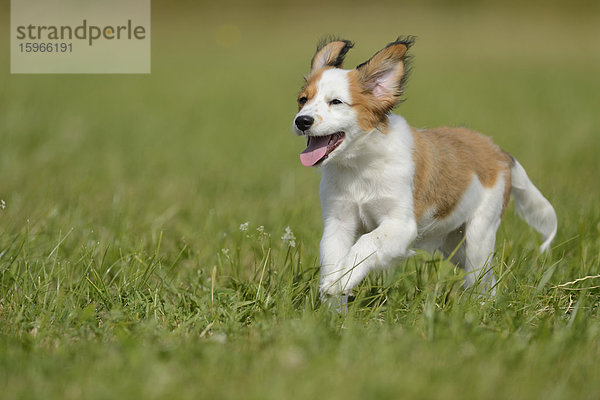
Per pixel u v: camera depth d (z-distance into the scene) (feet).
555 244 31.96
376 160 26.53
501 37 209.26
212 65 146.51
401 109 86.74
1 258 28.35
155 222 35.96
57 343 21.88
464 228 30.12
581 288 26.45
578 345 21.29
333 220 27.91
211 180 49.39
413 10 248.93
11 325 23.26
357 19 239.30
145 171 52.49
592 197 40.42
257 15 247.50
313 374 18.99
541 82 121.29
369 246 25.77
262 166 56.49
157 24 235.40
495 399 18.07
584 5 245.24
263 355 20.59
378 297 26.53
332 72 26.96
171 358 20.35
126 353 20.42
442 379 18.89
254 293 26.18
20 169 50.90
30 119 75.41
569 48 186.29
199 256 30.81
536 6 247.29
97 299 25.89
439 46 191.42
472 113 85.30
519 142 65.10
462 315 23.62
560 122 78.74
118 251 29.73
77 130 71.51
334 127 25.96
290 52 172.04
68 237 32.35
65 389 18.38
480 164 29.86
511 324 22.89
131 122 79.36
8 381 18.88
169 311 24.82
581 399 18.16
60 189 43.16
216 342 21.50
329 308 24.39
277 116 87.30
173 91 108.99
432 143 28.60
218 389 18.47
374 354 20.33
